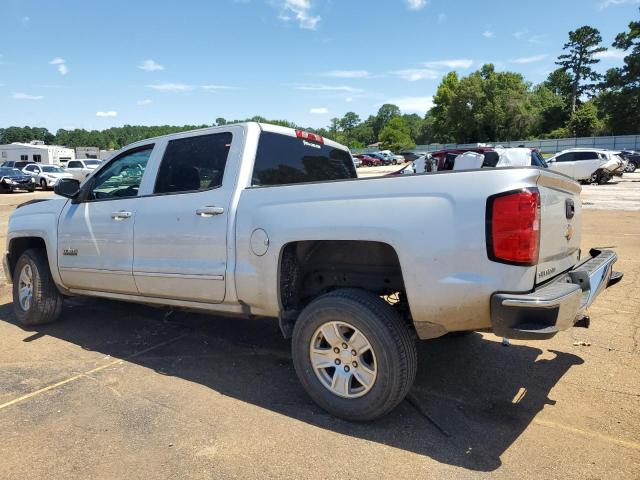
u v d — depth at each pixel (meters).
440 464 2.77
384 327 3.00
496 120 83.00
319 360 3.32
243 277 3.57
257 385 3.81
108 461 2.83
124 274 4.34
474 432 3.10
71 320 5.48
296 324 3.36
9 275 5.48
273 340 4.82
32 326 5.27
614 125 70.12
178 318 5.52
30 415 3.35
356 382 3.29
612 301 5.70
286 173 4.25
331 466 2.76
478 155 11.76
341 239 3.12
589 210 14.73
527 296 2.68
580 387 3.67
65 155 57.38
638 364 4.03
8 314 5.78
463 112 84.94
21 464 2.81
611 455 2.84
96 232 4.54
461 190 2.82
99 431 3.15
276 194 3.48
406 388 3.06
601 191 21.27
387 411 3.10
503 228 2.72
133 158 4.57
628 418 3.23
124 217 4.32
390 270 3.40
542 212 2.87
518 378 3.86
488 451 2.89
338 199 3.19
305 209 3.30
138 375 4.00
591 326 4.93
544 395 3.57
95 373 4.05
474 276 2.78
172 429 3.17
